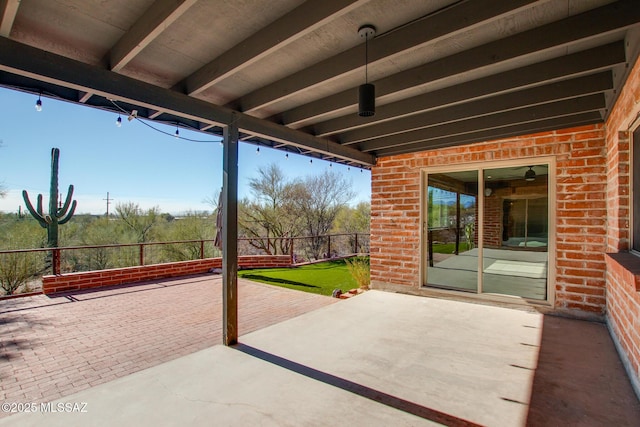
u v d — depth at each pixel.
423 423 2.09
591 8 2.05
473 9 1.94
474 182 5.05
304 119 3.72
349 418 2.14
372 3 1.97
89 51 2.46
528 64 2.75
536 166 4.59
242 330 3.98
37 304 5.23
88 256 12.77
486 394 2.44
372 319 4.20
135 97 2.65
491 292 4.95
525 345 3.35
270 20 2.14
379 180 5.91
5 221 11.59
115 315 4.66
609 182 3.78
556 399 2.37
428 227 5.55
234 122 3.44
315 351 3.22
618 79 2.73
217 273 7.97
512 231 4.79
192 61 2.66
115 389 2.53
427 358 3.05
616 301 3.30
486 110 3.50
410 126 4.12
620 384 2.58
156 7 1.91
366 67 2.46
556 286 4.33
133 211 14.45
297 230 16.27
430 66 2.73
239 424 2.09
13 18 1.79
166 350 3.44
